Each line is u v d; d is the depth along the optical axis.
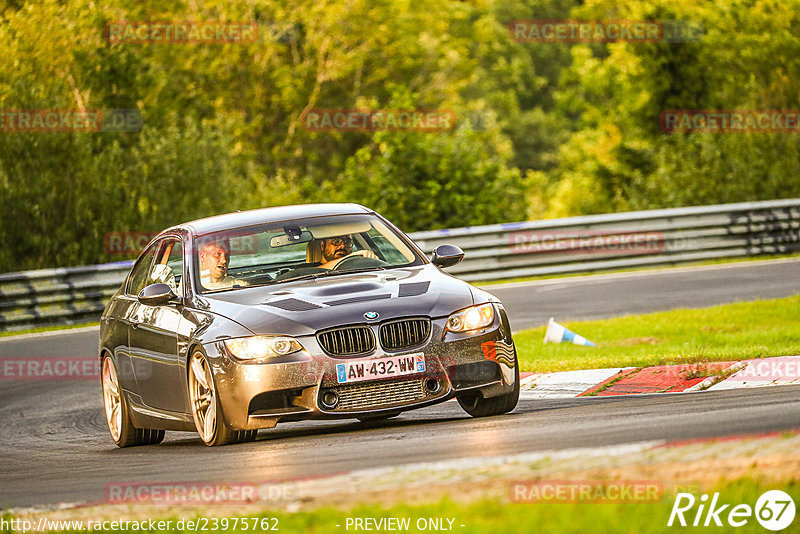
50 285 69.25
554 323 45.75
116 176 97.50
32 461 30.61
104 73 118.38
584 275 76.62
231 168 107.81
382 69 169.00
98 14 120.94
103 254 94.75
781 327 44.31
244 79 161.88
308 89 165.12
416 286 27.81
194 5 154.38
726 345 40.84
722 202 109.88
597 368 36.28
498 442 22.05
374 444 23.83
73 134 94.75
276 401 26.11
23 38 114.12
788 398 25.41
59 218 93.75
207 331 27.22
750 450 17.81
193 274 29.77
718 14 143.12
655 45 141.25
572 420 24.92
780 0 143.50
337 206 32.38
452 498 16.45
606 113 169.50
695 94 142.00
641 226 78.12
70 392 45.84
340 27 164.38
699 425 21.58
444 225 100.44
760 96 139.88
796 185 111.25
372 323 26.28
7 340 62.50
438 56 175.62
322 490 18.30
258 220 31.28
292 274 29.38
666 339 44.38
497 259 76.19
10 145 92.50
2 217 91.44
